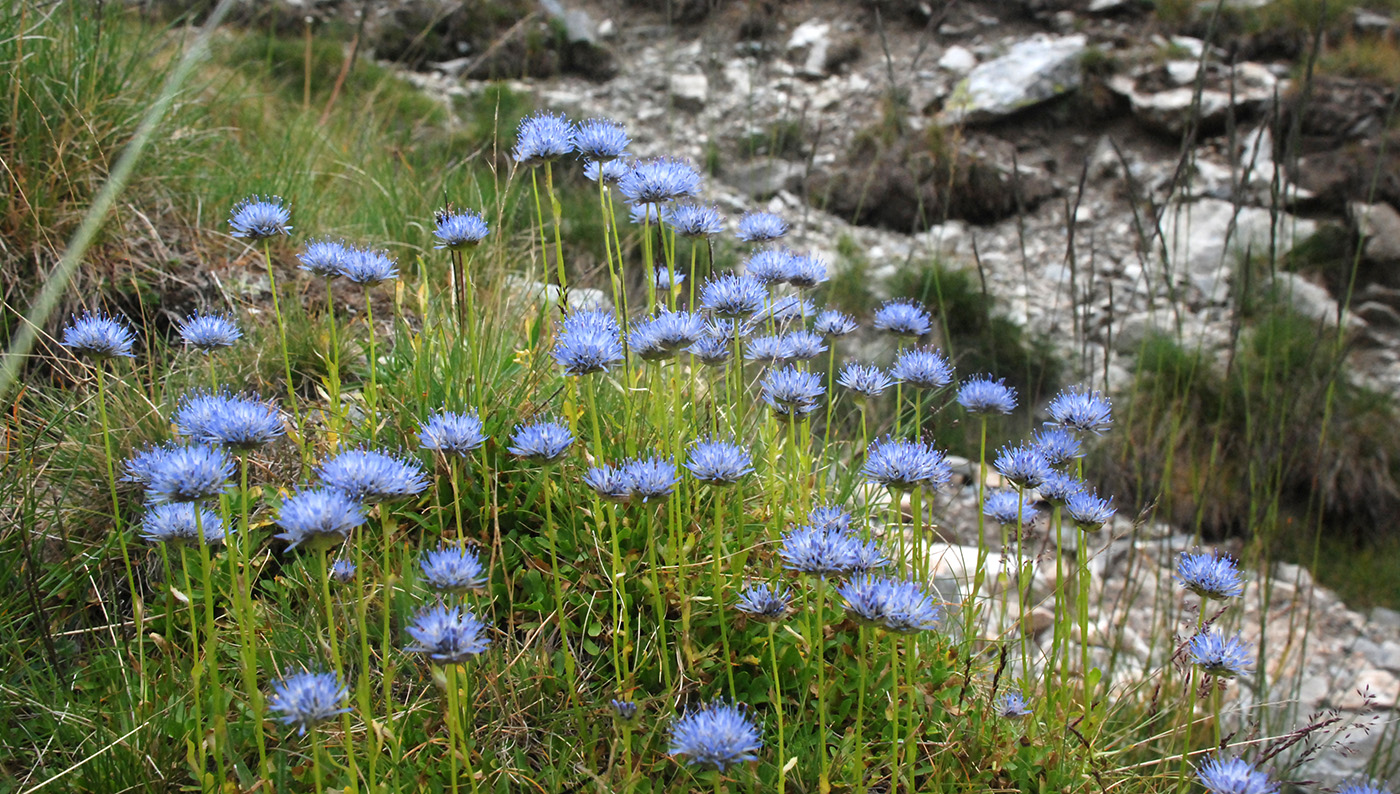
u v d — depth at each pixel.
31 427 0.95
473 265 1.27
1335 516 1.95
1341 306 1.31
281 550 0.87
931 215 2.78
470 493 0.87
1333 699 1.43
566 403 0.87
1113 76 3.04
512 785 0.76
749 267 0.87
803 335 0.86
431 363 0.91
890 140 2.88
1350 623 1.67
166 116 1.31
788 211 2.74
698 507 0.86
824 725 0.75
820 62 3.26
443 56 3.30
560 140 0.85
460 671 0.76
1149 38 3.17
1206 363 2.00
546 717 0.78
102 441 0.93
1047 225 2.77
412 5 3.31
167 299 1.17
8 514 0.89
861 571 0.71
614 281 0.87
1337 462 1.92
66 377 1.03
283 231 0.83
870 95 3.10
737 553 0.82
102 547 0.88
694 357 0.88
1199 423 1.96
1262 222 2.56
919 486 0.78
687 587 0.83
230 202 1.33
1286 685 1.41
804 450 0.88
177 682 0.78
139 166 1.25
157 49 1.56
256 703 0.70
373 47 3.21
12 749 0.78
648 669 0.80
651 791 0.74
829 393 0.88
